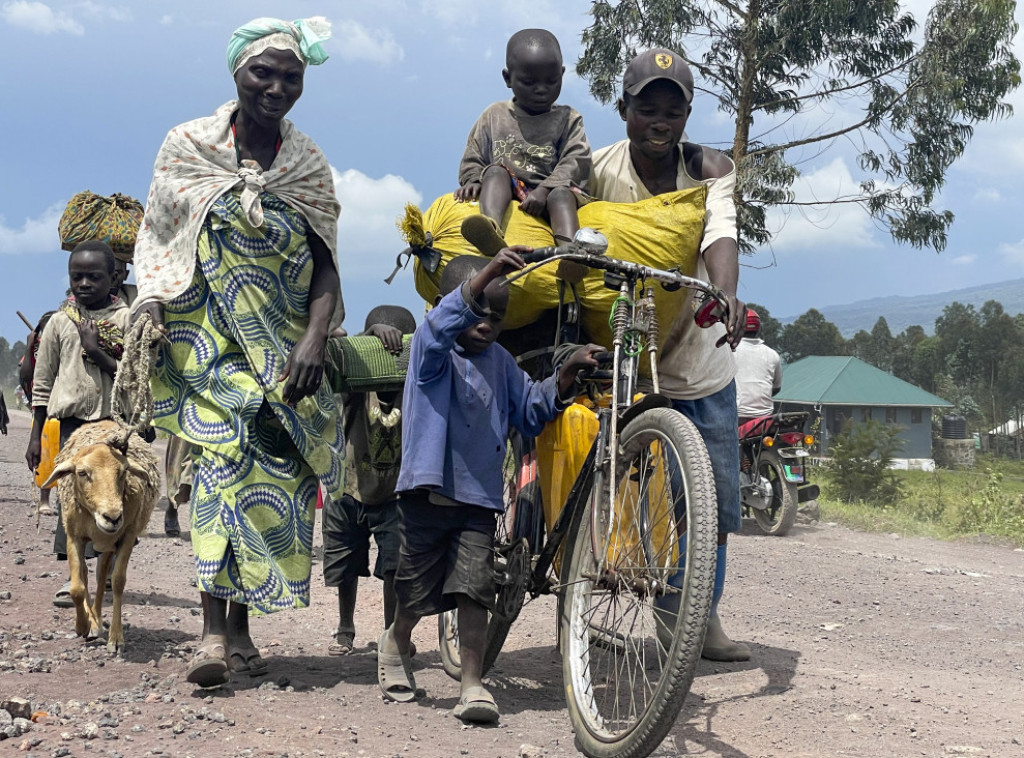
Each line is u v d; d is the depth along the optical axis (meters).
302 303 5.20
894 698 5.00
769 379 12.40
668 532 4.01
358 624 6.61
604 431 4.16
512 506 5.07
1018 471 62.16
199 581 4.71
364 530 5.78
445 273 4.68
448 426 4.40
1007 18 22.92
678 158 5.47
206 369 5.00
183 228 5.05
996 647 6.59
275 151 5.26
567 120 5.63
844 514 13.95
